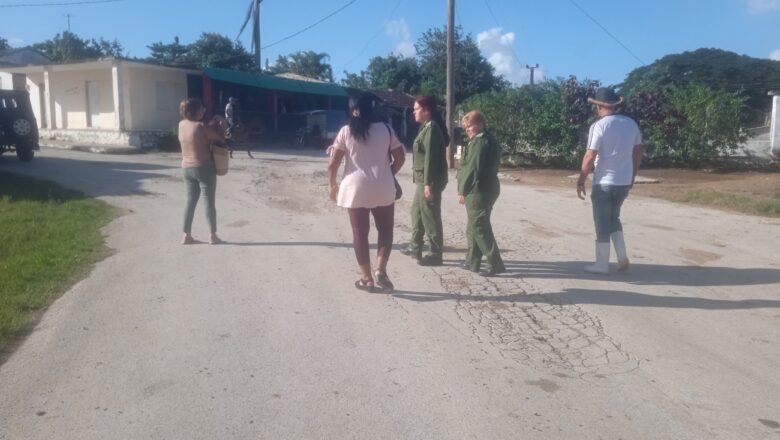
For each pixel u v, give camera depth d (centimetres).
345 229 945
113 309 585
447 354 501
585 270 745
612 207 727
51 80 2636
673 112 2173
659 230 1017
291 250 807
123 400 420
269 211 1073
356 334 536
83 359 480
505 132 2216
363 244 638
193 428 387
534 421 403
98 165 1673
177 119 2625
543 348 520
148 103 2517
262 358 486
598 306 623
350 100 644
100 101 2519
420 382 452
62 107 2648
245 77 2645
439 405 420
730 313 611
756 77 4769
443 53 4269
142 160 1869
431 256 751
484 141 696
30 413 403
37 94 2770
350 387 442
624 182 714
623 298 650
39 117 2778
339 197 629
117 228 912
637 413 416
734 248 889
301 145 2719
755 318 598
